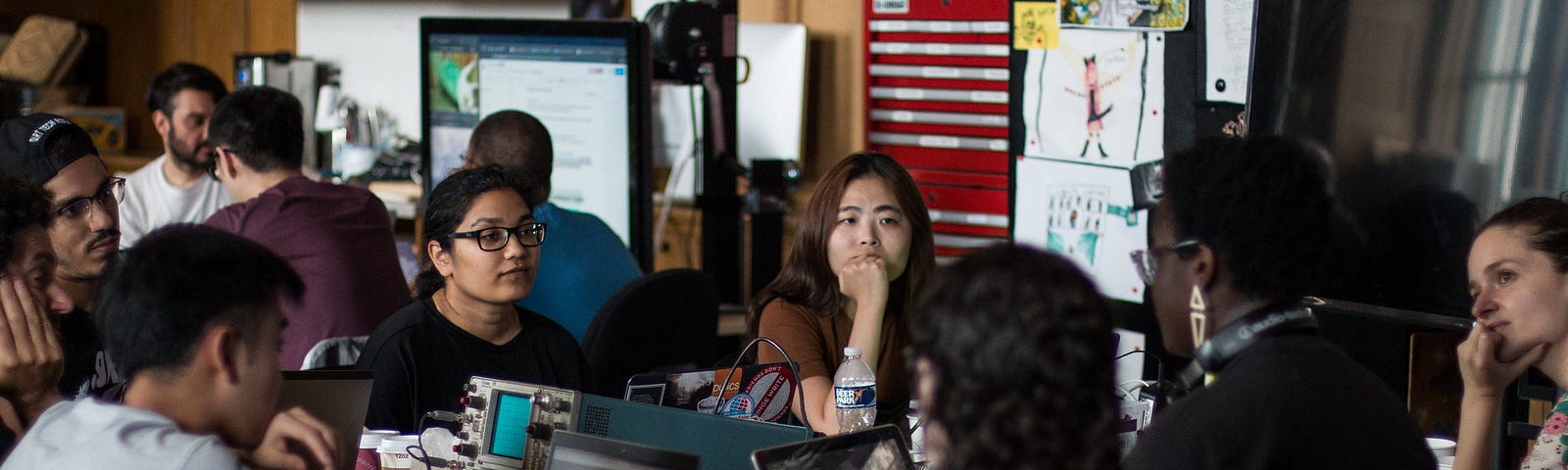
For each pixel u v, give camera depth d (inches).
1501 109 116.5
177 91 182.5
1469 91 118.1
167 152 187.2
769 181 187.2
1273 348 63.8
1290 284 64.7
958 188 180.9
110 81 315.9
